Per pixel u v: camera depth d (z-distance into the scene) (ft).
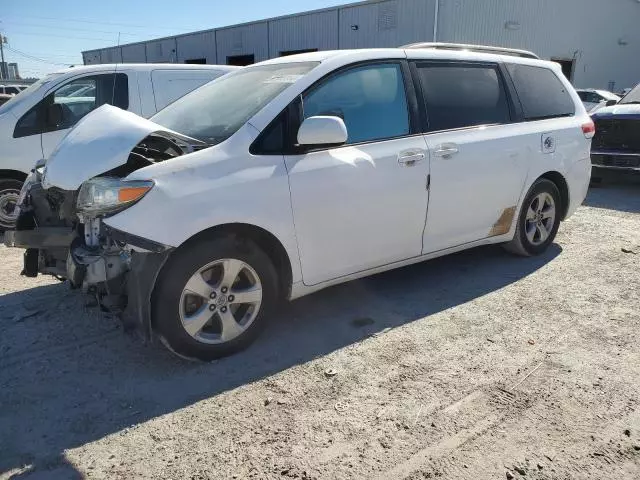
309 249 11.72
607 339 11.96
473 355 11.30
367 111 12.69
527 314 13.29
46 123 21.66
